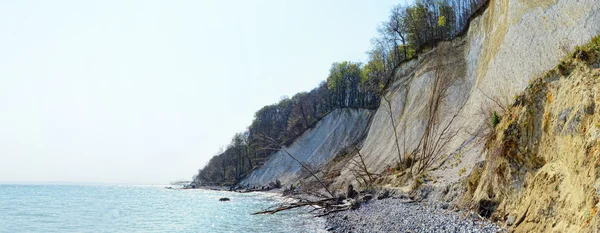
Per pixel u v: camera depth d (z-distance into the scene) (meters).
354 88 86.31
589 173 7.23
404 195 21.25
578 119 8.33
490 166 12.63
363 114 61.72
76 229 24.84
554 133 9.38
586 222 6.86
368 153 39.94
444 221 12.88
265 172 75.12
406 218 15.30
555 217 8.27
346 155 53.72
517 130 11.25
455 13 60.66
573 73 9.34
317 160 59.91
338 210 24.22
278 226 20.84
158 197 70.38
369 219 18.08
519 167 10.86
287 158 69.88
